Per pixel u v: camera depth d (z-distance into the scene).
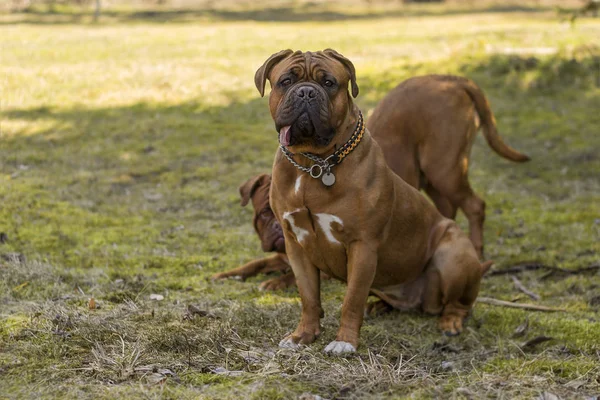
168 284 6.03
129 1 31.31
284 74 4.28
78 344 4.45
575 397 3.92
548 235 7.98
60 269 6.13
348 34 19.92
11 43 16.81
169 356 4.34
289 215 4.57
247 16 26.67
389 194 4.61
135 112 12.27
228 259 6.91
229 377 4.06
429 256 5.39
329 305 5.70
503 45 16.84
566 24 21.16
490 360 4.70
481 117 6.87
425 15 27.94
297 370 4.20
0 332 4.58
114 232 7.50
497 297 6.24
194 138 11.20
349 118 4.47
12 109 11.91
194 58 16.03
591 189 9.80
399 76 14.52
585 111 13.14
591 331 5.25
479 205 6.75
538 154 11.23
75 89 13.20
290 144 4.25
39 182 8.94
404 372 4.26
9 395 3.75
